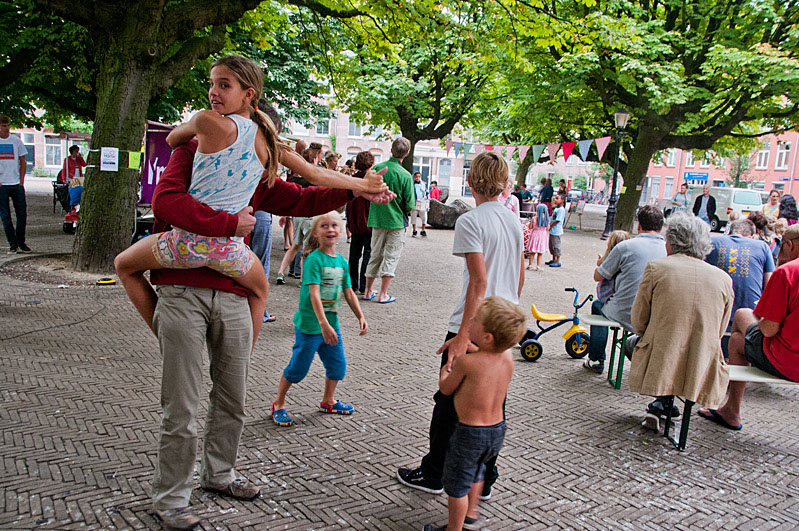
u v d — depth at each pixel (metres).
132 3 7.40
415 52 19.20
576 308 5.86
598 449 3.74
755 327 4.35
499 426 2.62
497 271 2.94
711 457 3.76
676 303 3.73
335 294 3.75
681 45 17.86
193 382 2.51
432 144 50.91
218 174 2.32
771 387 5.43
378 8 8.85
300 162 2.56
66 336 5.18
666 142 20.56
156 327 2.58
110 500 2.69
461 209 19.59
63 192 15.43
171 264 2.42
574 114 20.67
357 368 5.00
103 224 7.73
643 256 4.77
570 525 2.85
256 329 2.81
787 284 3.97
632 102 18.91
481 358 2.55
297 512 2.75
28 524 2.46
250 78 2.36
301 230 8.02
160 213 2.30
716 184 47.31
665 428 4.04
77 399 3.82
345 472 3.18
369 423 3.86
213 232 2.31
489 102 22.56
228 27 12.19
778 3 16.61
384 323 6.66
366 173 2.72
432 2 8.93
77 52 12.80
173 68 8.08
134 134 7.76
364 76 19.42
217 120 2.27
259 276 2.68
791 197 12.16
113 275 7.78
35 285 6.98
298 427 3.71
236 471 3.08
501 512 2.92
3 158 8.84
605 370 5.54
